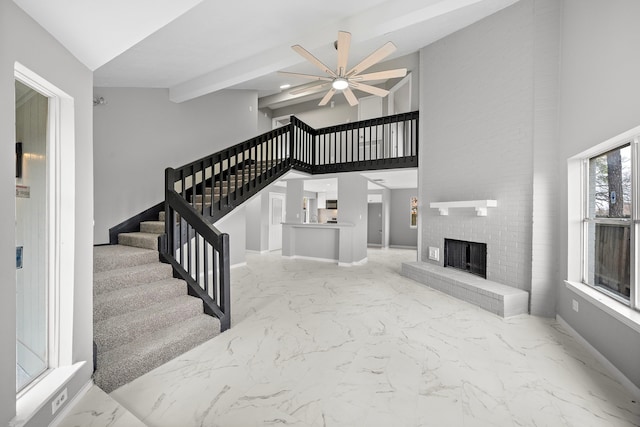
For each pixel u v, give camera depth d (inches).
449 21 167.0
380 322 127.0
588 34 104.3
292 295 168.4
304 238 301.6
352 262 263.3
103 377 76.4
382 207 401.4
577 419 68.6
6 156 49.6
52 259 67.8
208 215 154.2
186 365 90.7
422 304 151.5
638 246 83.1
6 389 49.8
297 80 263.3
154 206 179.2
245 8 115.5
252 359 94.7
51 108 67.2
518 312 136.3
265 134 196.5
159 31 119.6
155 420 67.7
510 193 148.7
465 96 174.1
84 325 72.6
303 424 66.7
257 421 67.6
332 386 80.8
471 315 135.6
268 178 199.3
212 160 155.2
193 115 208.1
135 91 171.5
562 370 89.7
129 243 145.3
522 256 143.6
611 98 90.0
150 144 178.7
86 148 73.5
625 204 91.9
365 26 129.5
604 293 100.7
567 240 121.6
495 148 156.3
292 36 141.1
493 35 156.8
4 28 49.0
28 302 75.5
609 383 83.0
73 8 53.0
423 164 206.8
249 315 134.9
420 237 212.5
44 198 72.5
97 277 102.9
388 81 285.9
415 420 68.1
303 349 101.8
